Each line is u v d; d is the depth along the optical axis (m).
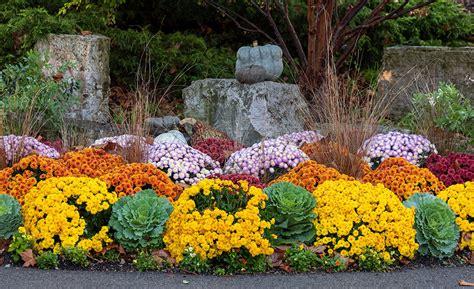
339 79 10.93
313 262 4.90
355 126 6.93
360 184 5.30
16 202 5.00
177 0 12.23
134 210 4.93
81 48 9.27
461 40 13.67
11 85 8.38
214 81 9.05
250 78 8.71
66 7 10.80
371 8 12.84
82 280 4.50
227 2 11.76
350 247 4.99
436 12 13.31
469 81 10.23
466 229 5.29
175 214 4.95
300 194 5.10
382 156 6.81
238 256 4.83
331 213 5.08
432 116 7.85
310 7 10.33
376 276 4.77
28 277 4.53
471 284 4.62
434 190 5.71
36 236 4.85
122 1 10.87
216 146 7.45
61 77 8.68
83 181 5.10
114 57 11.28
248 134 8.63
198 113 9.15
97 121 9.18
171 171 6.21
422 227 5.14
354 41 10.70
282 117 8.78
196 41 11.70
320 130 7.79
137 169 5.46
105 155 6.06
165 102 10.75
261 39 12.77
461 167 6.35
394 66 10.65
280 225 5.02
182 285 4.48
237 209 4.94
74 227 4.87
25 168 5.44
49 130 8.16
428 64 10.47
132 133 7.12
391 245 5.03
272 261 4.90
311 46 10.41
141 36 11.27
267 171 6.45
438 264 5.16
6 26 9.77
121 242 4.90
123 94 10.81
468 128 8.07
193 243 4.79
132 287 4.41
